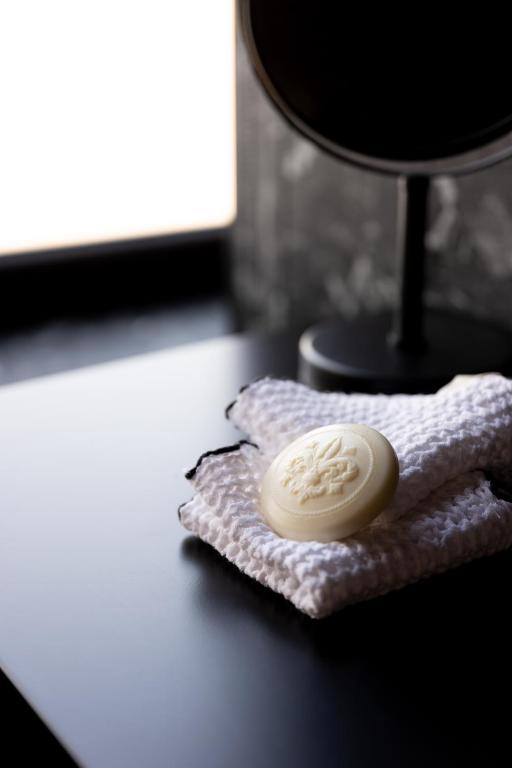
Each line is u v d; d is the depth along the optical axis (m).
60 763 0.54
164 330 1.26
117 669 0.57
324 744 0.53
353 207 1.07
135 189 1.36
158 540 0.66
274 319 1.22
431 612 0.60
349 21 0.77
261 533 0.61
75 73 1.27
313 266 1.14
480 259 0.96
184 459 0.74
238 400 0.69
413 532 0.61
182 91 1.32
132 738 0.54
